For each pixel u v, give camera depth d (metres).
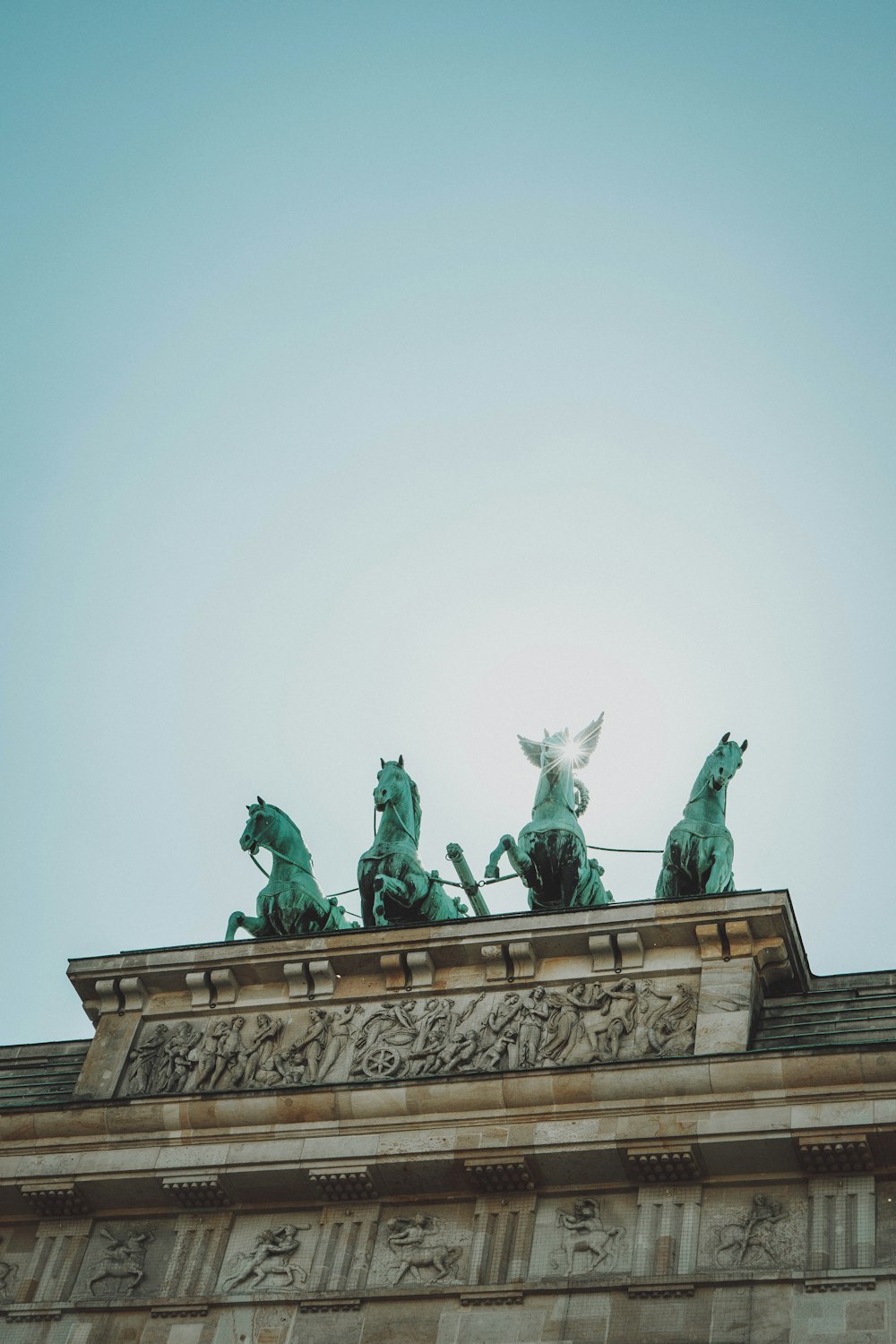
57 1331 56.91
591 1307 52.31
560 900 66.12
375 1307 54.38
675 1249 52.81
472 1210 56.03
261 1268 56.62
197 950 63.69
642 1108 54.59
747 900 58.41
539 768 69.38
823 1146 52.59
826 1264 51.31
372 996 61.50
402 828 68.25
